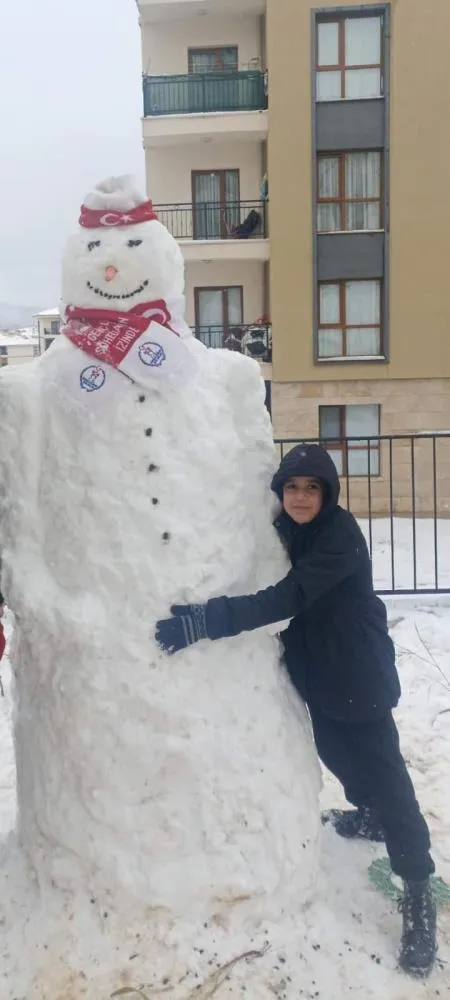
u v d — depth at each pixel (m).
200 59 16.27
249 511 2.54
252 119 14.87
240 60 16.09
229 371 2.60
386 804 2.56
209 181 16.44
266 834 2.49
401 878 2.69
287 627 2.65
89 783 2.42
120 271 2.42
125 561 2.33
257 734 2.49
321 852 2.91
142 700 2.34
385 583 8.22
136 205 2.47
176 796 2.40
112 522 2.34
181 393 2.43
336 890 2.80
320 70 14.43
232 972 2.40
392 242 14.57
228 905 2.47
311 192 14.56
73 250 2.49
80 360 2.42
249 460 2.57
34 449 2.45
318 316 14.97
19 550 2.43
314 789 2.67
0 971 2.41
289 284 14.73
